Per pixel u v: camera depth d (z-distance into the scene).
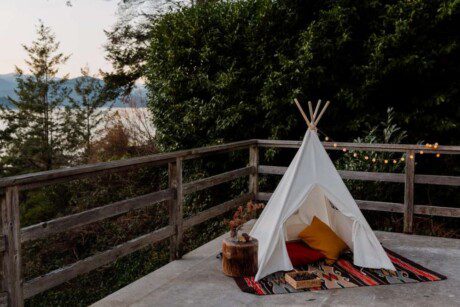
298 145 5.52
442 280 3.57
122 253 3.46
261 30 6.84
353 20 6.56
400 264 3.92
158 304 3.10
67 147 18.67
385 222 5.98
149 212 8.01
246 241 3.62
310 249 3.99
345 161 6.29
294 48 6.75
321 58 6.54
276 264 3.68
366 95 6.52
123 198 8.43
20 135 19.08
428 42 6.28
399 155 6.09
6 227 2.51
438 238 4.88
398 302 3.13
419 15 6.10
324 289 3.36
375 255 3.84
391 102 6.74
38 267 7.34
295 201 3.87
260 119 7.20
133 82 14.92
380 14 6.56
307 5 6.84
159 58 7.98
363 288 3.39
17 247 2.57
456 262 4.05
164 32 7.84
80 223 3.02
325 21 6.43
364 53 6.60
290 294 3.27
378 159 5.89
